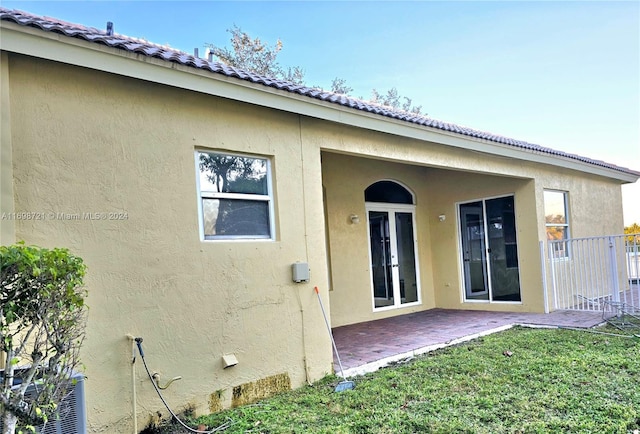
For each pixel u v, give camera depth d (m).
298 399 4.34
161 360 3.88
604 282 9.91
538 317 8.12
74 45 3.50
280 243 4.86
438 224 10.23
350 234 8.65
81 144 3.61
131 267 3.78
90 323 3.52
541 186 9.11
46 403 2.57
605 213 11.26
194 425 3.79
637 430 3.23
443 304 10.09
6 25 3.19
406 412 3.79
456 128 7.66
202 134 4.36
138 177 3.90
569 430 3.27
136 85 3.96
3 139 3.21
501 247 9.34
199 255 4.21
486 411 3.70
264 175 4.91
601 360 4.98
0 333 2.43
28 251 2.46
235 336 4.38
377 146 6.16
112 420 3.56
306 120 5.30
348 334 7.33
